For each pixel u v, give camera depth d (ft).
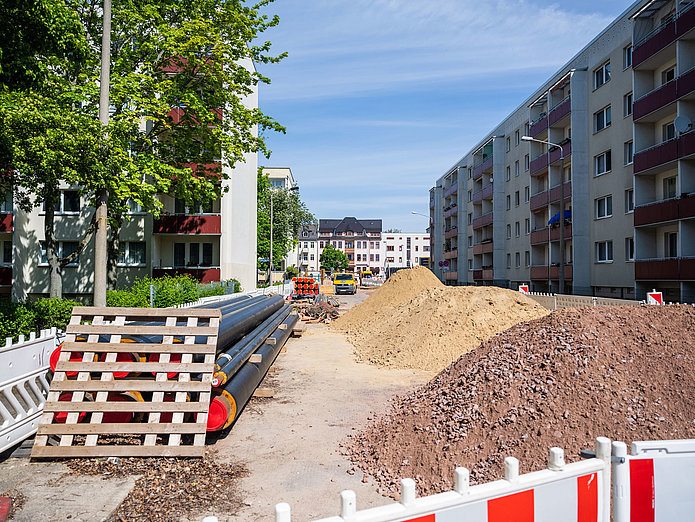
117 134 39.83
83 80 47.65
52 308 35.27
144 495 14.38
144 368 18.24
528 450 14.65
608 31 79.25
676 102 60.90
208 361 18.60
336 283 175.83
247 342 27.58
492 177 142.92
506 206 130.31
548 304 61.46
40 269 77.56
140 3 52.49
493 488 6.39
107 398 18.86
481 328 40.68
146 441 17.42
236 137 57.52
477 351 22.72
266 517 13.24
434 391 20.70
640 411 15.39
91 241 78.07
